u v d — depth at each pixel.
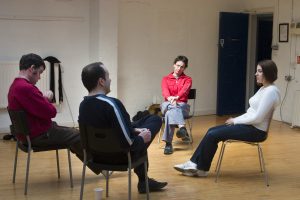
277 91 3.92
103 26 6.55
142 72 7.39
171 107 5.17
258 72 4.00
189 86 5.42
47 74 6.30
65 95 6.67
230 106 8.18
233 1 8.14
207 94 8.11
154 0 7.34
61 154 5.03
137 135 3.14
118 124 2.93
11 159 4.81
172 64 7.68
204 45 7.95
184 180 4.11
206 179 4.15
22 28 6.25
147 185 3.36
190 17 7.73
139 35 7.28
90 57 6.79
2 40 6.15
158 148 5.41
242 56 8.20
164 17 7.48
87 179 4.11
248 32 8.23
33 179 4.09
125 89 7.27
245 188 3.91
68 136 3.70
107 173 3.67
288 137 6.16
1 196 3.62
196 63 7.90
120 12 7.05
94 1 6.59
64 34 6.55
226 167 4.57
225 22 7.84
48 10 6.40
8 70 6.05
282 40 7.32
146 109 7.47
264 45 8.62
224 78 8.02
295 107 6.84
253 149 5.39
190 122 7.18
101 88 3.13
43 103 3.56
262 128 3.96
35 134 3.59
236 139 4.00
